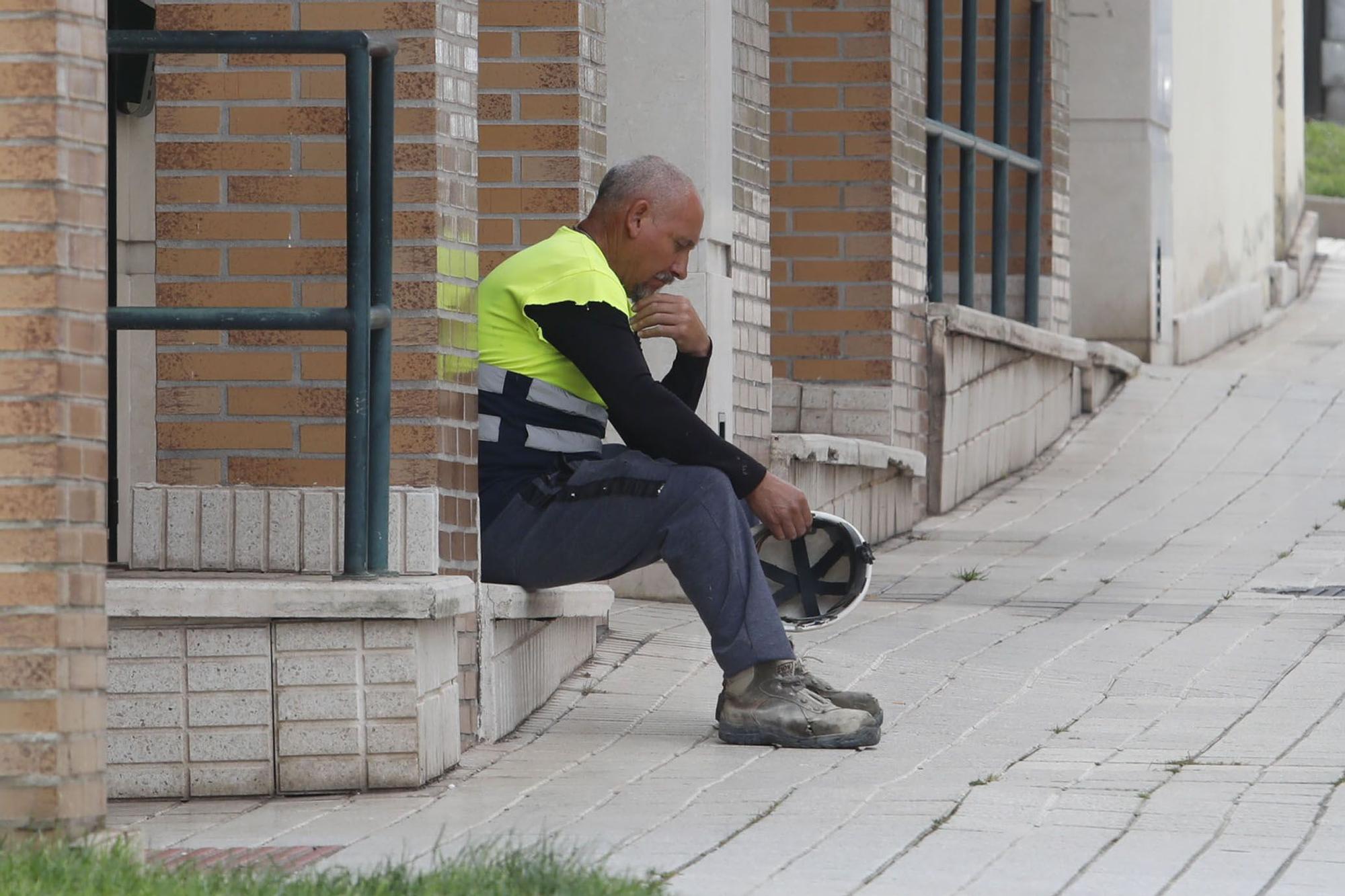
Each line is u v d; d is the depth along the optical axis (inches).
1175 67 2508.6
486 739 890.7
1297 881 636.7
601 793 786.8
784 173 1587.1
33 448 613.6
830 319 1585.9
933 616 1232.2
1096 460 1921.8
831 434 1583.4
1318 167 3922.2
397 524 850.8
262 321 786.2
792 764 841.5
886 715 951.6
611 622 1187.9
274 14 871.1
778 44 1582.2
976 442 1771.7
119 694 797.2
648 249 952.9
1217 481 1814.7
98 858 601.9
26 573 615.5
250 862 653.9
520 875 598.5
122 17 1034.1
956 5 1803.6
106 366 633.6
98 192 625.9
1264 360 2608.3
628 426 900.0
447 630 840.9
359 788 797.9
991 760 844.6
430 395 854.5
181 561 859.4
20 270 611.2
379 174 807.1
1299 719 925.8
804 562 987.9
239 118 874.1
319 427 871.7
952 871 649.6
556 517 904.9
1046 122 1934.1
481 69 1119.6
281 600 788.0
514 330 924.0
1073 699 984.3
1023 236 1926.7
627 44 1280.8
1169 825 717.9
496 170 1120.8
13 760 617.3
